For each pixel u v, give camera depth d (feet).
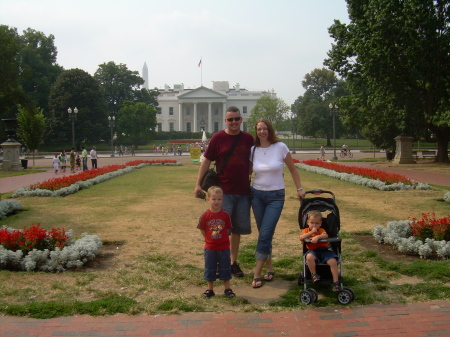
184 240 24.81
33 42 241.14
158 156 183.73
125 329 13.06
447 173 74.13
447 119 80.28
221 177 17.72
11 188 58.54
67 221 30.94
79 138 219.61
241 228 17.78
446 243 20.85
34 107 137.80
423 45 84.64
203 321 13.62
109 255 21.56
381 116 102.78
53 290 16.17
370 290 15.97
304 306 14.74
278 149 17.67
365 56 86.89
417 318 13.74
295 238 24.89
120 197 44.70
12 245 20.25
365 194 44.65
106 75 287.07
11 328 13.10
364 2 93.86
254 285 16.74
